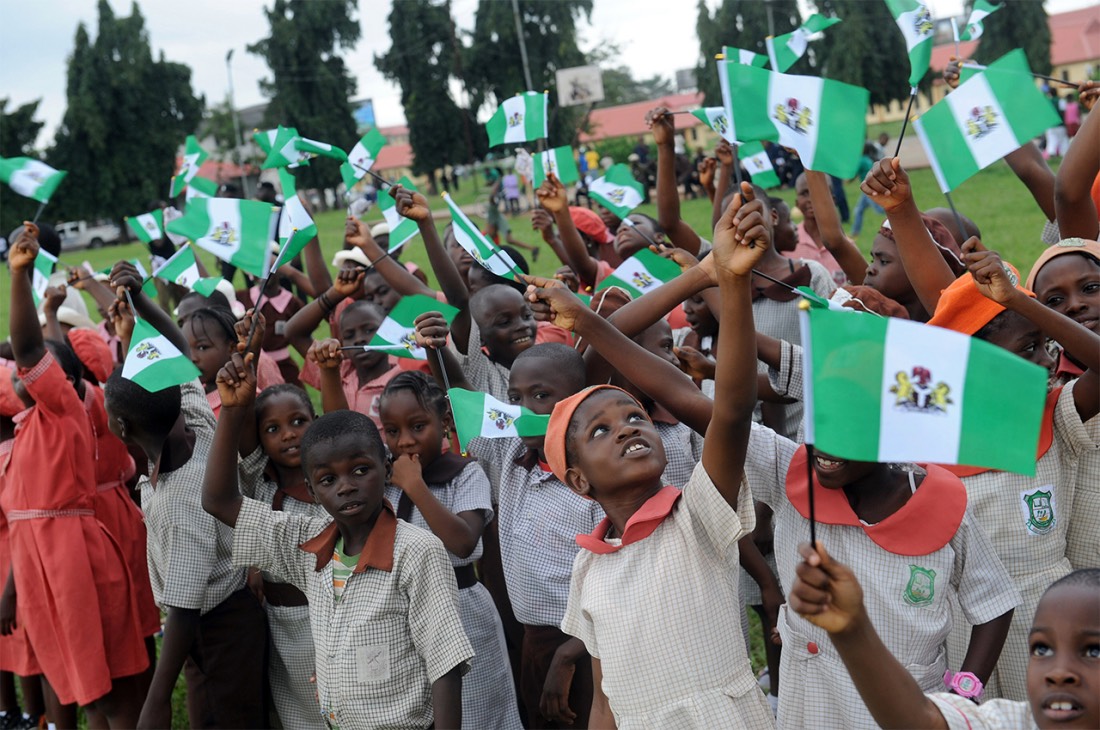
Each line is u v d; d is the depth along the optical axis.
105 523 4.95
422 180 59.09
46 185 4.41
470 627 4.00
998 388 1.83
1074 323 2.98
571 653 3.75
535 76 52.34
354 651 3.55
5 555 5.15
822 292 5.42
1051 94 25.45
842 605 1.94
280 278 8.32
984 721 2.16
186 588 4.08
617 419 2.96
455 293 4.86
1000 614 3.03
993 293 2.98
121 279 4.80
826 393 1.91
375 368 5.77
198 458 4.30
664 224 5.54
